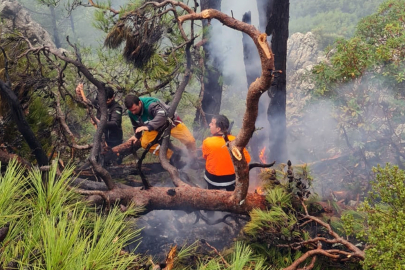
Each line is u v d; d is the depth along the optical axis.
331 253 3.48
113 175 4.90
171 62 5.17
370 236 2.75
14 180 2.47
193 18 3.07
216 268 2.74
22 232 2.42
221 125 4.16
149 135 4.65
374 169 2.99
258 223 3.68
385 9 5.50
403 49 4.84
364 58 4.92
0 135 4.04
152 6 4.83
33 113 4.36
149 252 4.10
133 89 5.62
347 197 4.93
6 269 2.08
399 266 2.45
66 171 2.74
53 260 1.94
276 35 5.38
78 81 5.26
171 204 3.82
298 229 3.63
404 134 5.64
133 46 4.97
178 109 6.09
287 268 3.29
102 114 4.17
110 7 5.04
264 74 2.74
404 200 2.81
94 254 2.08
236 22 2.92
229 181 4.21
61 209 2.49
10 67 4.45
